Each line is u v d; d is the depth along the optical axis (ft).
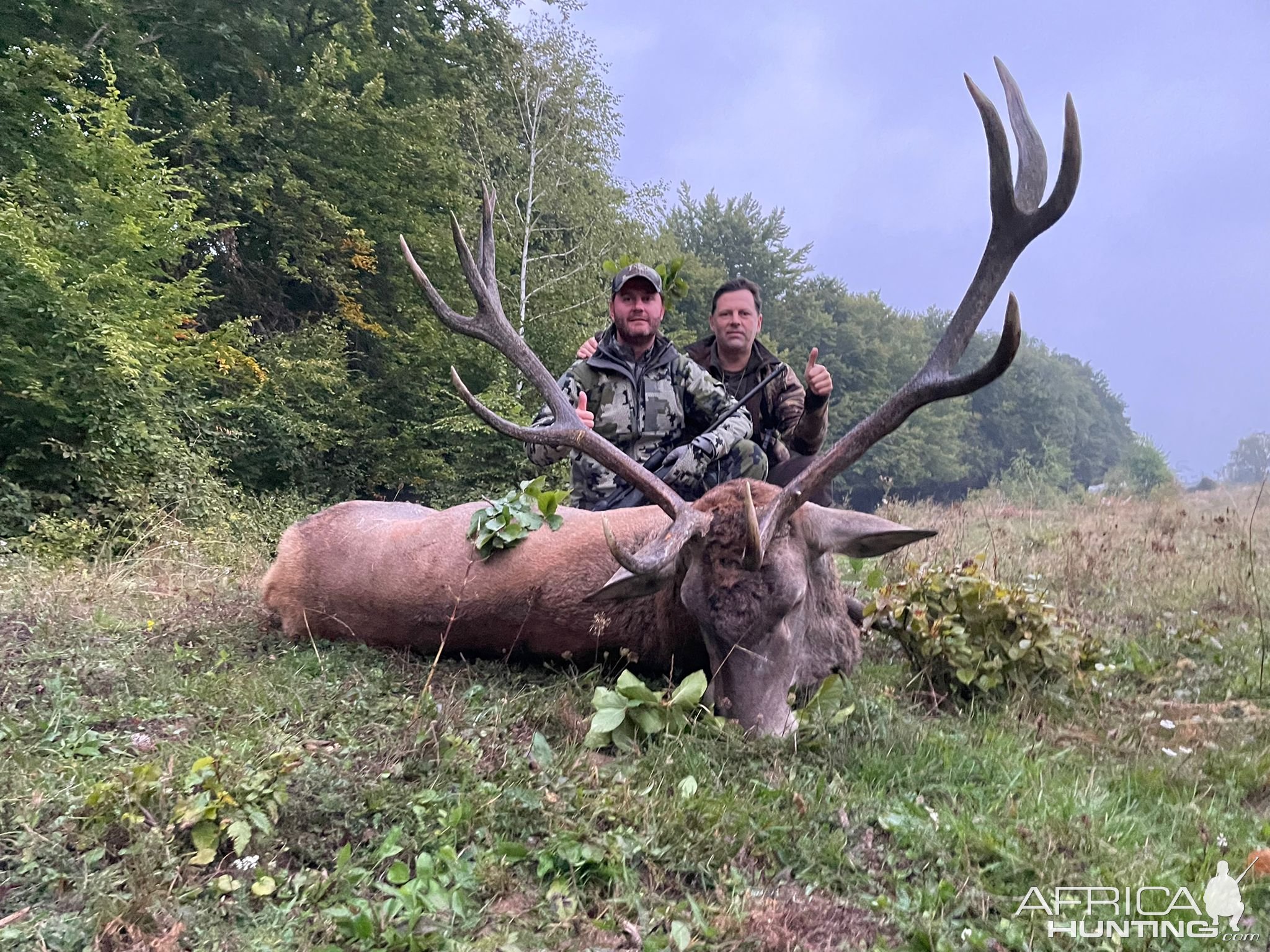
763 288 176.55
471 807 7.82
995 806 8.76
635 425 16.22
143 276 36.35
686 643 12.08
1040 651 12.68
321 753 8.59
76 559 23.32
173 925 6.06
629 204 73.87
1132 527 33.60
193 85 62.39
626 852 7.25
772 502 10.87
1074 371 310.24
